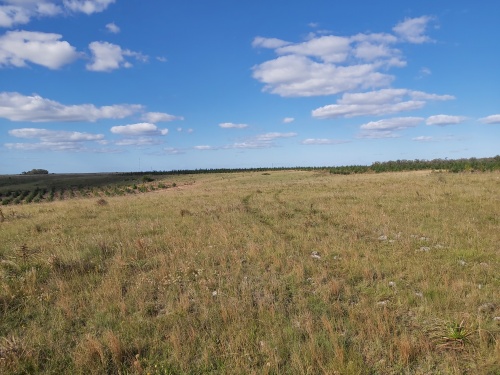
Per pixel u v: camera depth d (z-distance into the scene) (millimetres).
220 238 9953
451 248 8375
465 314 5086
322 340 4652
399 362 4184
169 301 6008
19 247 8891
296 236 10258
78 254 8297
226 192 27016
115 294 6246
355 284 6637
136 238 10242
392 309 5461
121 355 4508
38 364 4430
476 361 4152
